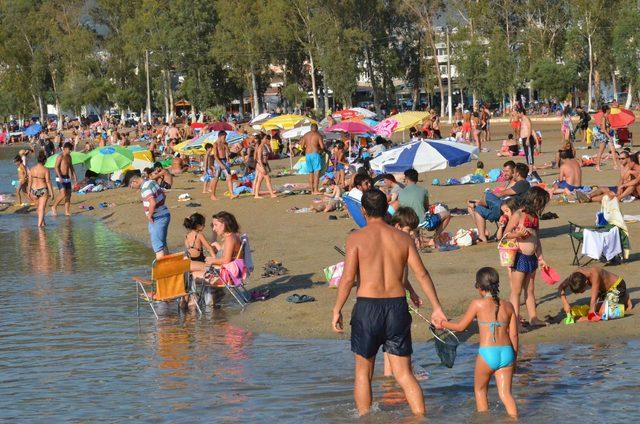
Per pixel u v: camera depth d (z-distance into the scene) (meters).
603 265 16.55
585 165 35.88
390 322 9.09
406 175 19.39
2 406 10.56
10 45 123.69
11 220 32.16
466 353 12.07
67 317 15.68
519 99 113.62
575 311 13.24
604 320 13.17
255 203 30.48
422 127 49.28
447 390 10.41
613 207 16.50
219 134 32.16
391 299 9.10
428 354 12.11
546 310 13.84
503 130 73.25
